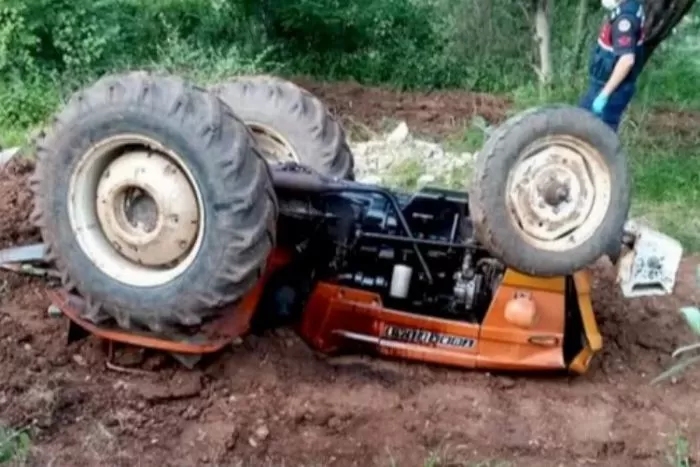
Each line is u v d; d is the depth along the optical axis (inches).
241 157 203.5
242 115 252.2
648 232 232.8
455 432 212.5
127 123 203.9
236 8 584.1
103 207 210.2
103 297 210.2
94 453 193.8
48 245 213.6
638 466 210.2
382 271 229.5
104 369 218.1
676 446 215.9
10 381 209.9
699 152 448.1
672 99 569.0
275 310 229.8
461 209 226.8
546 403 226.4
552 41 597.9
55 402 204.1
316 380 222.1
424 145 431.2
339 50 610.2
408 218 228.1
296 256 229.0
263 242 206.8
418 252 225.3
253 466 197.2
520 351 227.0
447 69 608.1
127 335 213.9
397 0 622.5
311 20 598.2
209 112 203.8
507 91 598.5
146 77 207.8
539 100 534.9
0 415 199.3
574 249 212.8
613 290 290.5
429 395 222.4
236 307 214.2
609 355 254.7
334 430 209.2
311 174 226.1
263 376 220.4
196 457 196.7
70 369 217.5
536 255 211.6
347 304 228.2
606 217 213.3
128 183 207.0
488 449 209.6
